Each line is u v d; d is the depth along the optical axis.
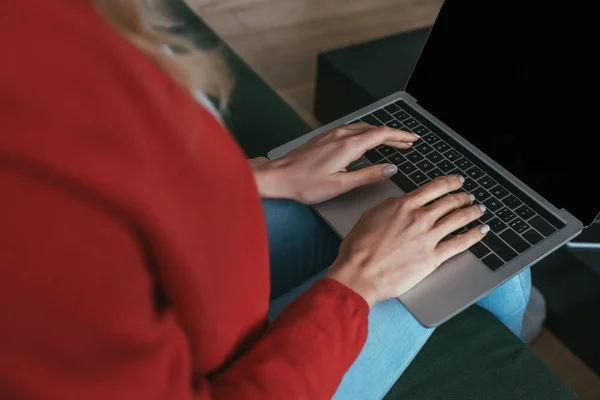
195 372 0.40
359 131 0.81
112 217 0.23
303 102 1.63
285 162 0.78
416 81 0.95
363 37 1.79
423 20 1.85
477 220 0.75
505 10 0.81
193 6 1.90
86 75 0.22
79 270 0.22
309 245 0.81
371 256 0.61
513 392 0.73
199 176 0.29
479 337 0.79
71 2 0.22
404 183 0.81
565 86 0.76
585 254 0.98
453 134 0.88
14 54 0.20
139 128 0.24
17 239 0.20
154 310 0.28
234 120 1.03
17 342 0.22
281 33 1.81
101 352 0.25
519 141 0.81
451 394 0.73
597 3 0.72
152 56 0.30
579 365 1.15
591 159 0.74
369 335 0.62
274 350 0.46
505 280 0.68
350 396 0.61
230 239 0.34
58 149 0.20
